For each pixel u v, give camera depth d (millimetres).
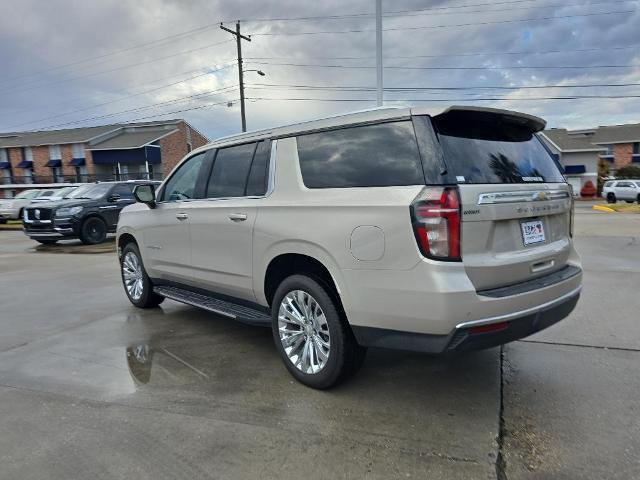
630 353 4203
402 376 3814
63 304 6469
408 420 3129
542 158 3707
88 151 44281
